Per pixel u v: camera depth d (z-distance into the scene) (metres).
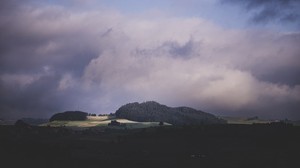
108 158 151.00
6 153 146.62
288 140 189.12
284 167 133.25
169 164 141.00
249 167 135.62
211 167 135.75
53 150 159.00
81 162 141.00
